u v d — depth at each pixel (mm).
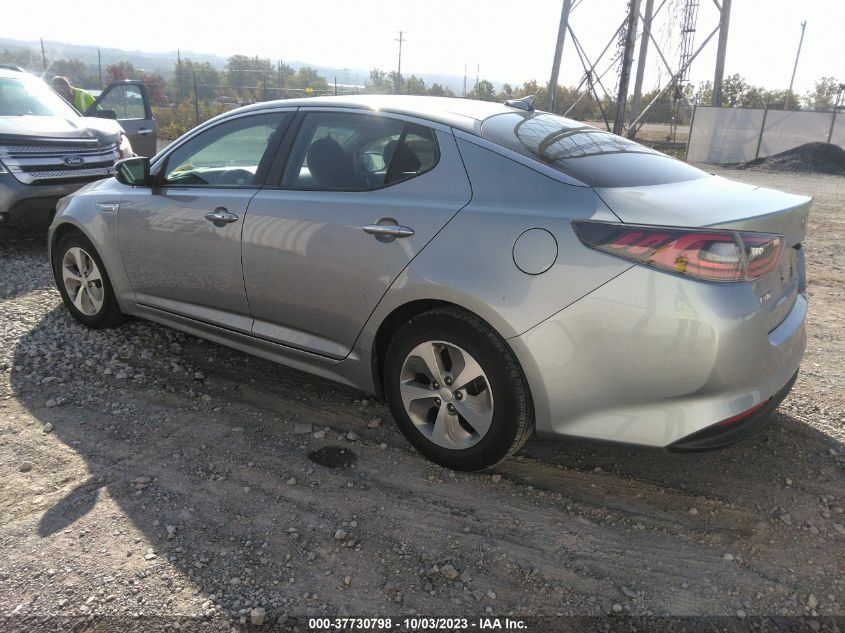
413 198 2828
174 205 3648
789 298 2705
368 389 3139
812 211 11211
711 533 2568
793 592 2271
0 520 2506
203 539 2441
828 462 3055
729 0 23891
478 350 2617
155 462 2938
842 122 21297
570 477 2920
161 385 3676
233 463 2953
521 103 3428
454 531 2541
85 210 4152
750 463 3039
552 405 2523
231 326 3562
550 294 2436
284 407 3492
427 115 2951
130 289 4047
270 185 3322
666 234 2299
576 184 2541
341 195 3037
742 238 2320
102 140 6938
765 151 22391
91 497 2666
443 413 2850
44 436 3104
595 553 2445
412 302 2836
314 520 2578
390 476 2891
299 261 3105
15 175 6059
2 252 6367
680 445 2385
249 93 29016
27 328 4391
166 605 2129
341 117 3201
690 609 2189
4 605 2105
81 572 2254
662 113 34594
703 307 2266
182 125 24172
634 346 2348
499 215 2584
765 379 2443
